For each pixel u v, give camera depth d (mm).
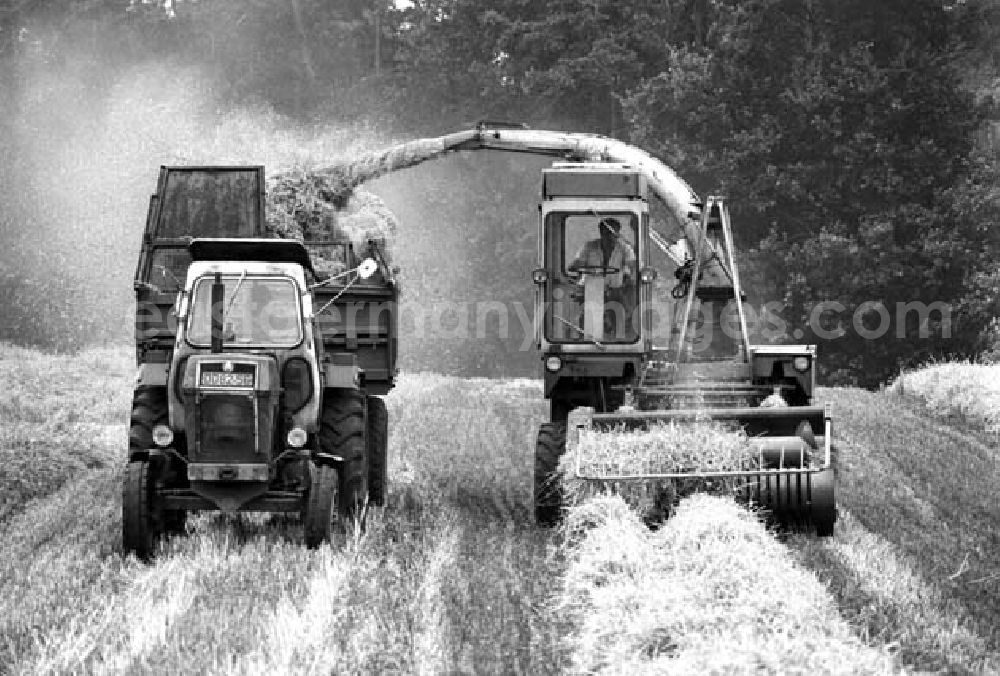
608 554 33156
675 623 27125
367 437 47125
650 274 44625
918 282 127562
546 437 43281
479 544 39469
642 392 44312
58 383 73312
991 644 28672
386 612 30422
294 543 38344
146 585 33031
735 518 35812
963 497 49656
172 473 39375
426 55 172875
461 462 59406
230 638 28016
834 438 64938
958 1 146500
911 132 135500
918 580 34062
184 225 50781
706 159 134500
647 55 160125
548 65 165000
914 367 127062
